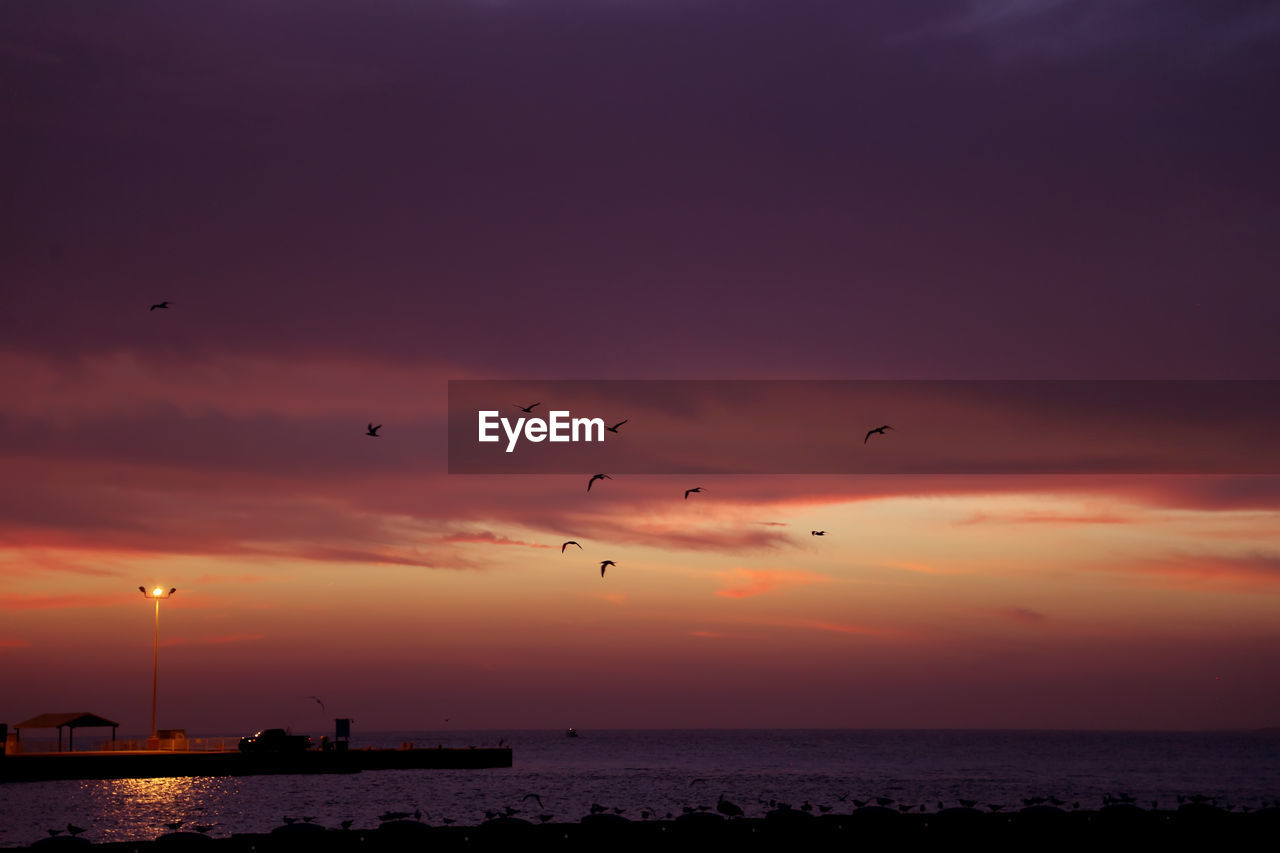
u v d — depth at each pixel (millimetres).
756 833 46656
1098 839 46562
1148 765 187750
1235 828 46469
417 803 89188
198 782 104750
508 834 45812
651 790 110688
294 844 44406
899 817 48781
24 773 99000
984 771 162750
